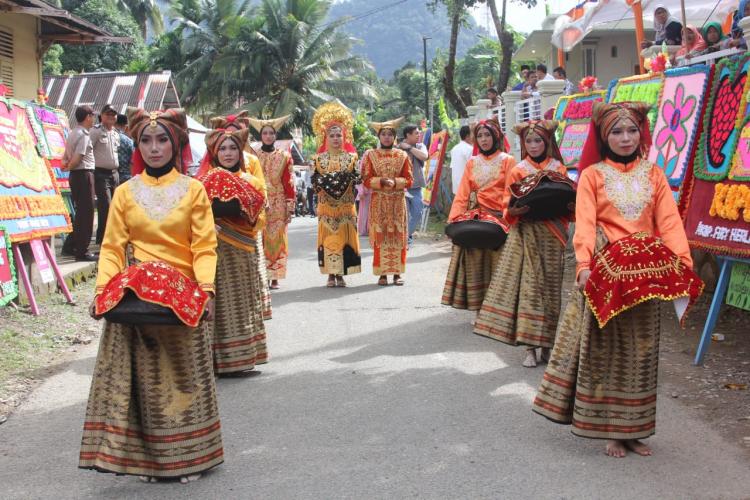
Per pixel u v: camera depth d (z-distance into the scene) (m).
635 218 4.11
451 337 6.93
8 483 3.98
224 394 5.43
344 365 6.09
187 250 3.96
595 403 4.06
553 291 5.85
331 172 9.43
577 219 4.16
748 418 4.58
